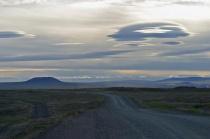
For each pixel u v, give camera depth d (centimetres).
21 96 14250
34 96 14188
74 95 13838
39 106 8556
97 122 2162
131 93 14912
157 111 3584
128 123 2011
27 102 10656
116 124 1975
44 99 12300
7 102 10275
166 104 5741
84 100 10125
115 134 1500
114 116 2694
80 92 16800
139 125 1861
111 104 6962
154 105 5794
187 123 1920
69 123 2166
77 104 8031
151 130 1599
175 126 1762
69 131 1711
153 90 18138
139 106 6034
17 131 2361
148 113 3177
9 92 17212
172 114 2967
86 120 2355
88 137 1449
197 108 3966
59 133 1675
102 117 2595
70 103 8612
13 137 2047
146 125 1847
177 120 2138
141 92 16275
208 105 3919
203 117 2417
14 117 5838
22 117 5706
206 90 15800
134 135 1437
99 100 9225
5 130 2614
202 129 1612
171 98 8650
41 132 1858
